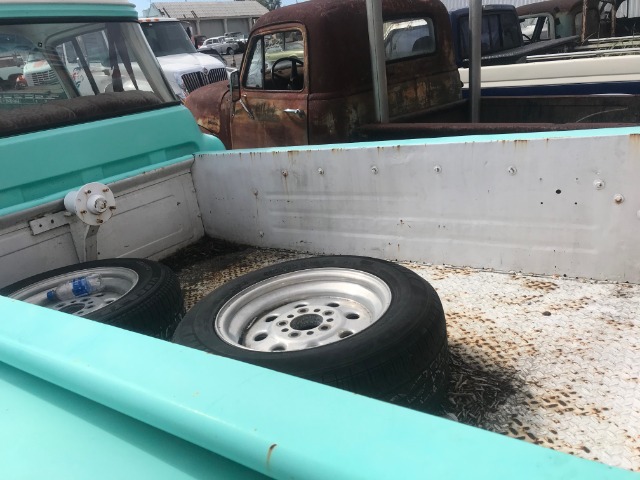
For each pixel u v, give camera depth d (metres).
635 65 4.76
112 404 0.86
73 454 0.87
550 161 2.09
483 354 1.83
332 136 3.99
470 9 4.15
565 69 5.14
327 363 1.42
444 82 4.72
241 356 1.51
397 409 0.73
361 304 1.95
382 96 3.60
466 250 2.40
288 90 4.21
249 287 2.01
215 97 5.02
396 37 4.24
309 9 3.87
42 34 2.59
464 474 0.62
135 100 2.87
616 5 8.21
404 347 1.47
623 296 2.05
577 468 0.61
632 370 1.66
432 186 2.38
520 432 1.47
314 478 0.66
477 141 2.21
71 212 2.39
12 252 2.29
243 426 0.73
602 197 2.04
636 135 1.91
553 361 1.75
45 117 2.44
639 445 1.37
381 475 0.63
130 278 2.24
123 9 2.95
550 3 7.68
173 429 0.79
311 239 2.81
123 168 2.73
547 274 2.26
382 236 2.59
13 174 2.28
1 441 0.92
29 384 1.06
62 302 2.22
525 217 2.22
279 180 2.78
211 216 3.13
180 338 1.71
